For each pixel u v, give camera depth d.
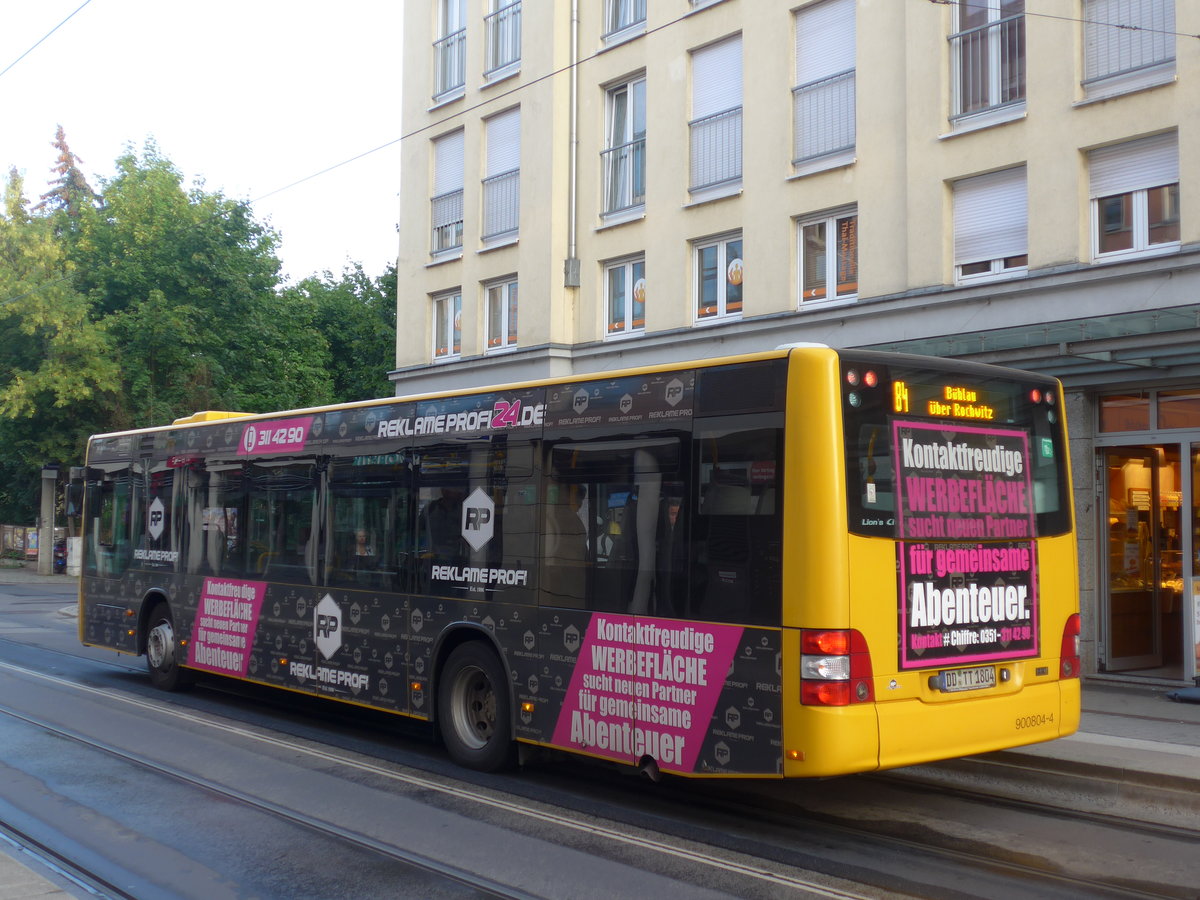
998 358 12.30
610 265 19.48
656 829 7.14
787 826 7.24
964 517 7.07
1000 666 7.16
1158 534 12.36
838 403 6.59
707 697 6.90
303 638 10.68
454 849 6.67
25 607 26.00
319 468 10.72
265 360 43.56
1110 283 12.56
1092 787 7.91
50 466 39.12
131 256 39.00
